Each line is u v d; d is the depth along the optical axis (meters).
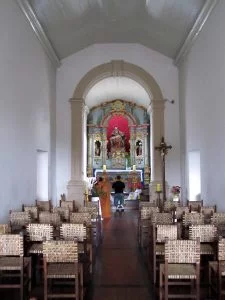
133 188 20.00
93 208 9.05
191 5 10.12
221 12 8.76
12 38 8.62
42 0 9.80
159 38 13.34
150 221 7.28
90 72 14.69
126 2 11.10
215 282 5.25
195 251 4.56
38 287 5.77
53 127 13.98
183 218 7.10
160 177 14.52
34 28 10.62
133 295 5.44
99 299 5.28
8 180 8.24
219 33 8.95
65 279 6.07
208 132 10.06
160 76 14.73
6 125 8.14
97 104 21.89
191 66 12.22
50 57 13.26
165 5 10.71
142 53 14.77
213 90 9.52
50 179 13.13
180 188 14.36
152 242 6.71
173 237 5.71
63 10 10.70
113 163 21.81
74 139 14.50
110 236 10.14
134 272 6.62
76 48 14.33
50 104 13.39
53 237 6.05
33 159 10.69
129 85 19.19
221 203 8.84
